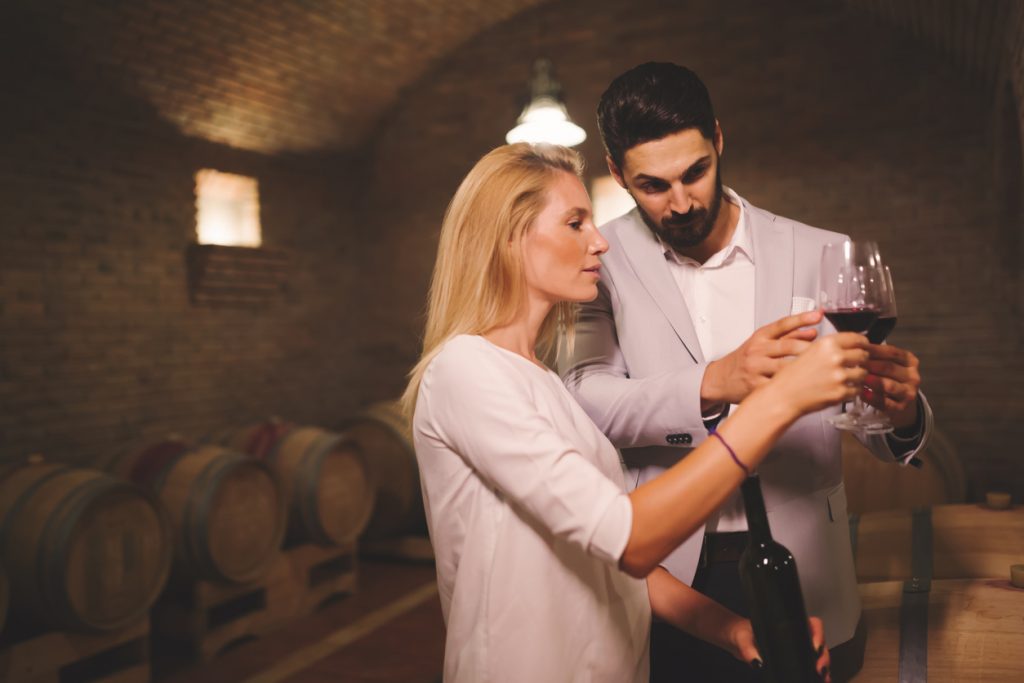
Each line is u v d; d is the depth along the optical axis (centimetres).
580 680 115
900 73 543
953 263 532
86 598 336
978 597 159
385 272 709
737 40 585
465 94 670
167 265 551
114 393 514
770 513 140
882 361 110
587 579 116
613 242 160
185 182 564
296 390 657
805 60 567
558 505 100
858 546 201
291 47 550
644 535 95
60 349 482
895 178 546
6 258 454
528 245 121
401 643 396
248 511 409
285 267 633
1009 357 518
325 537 455
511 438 105
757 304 146
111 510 348
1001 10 335
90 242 500
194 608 397
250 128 594
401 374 706
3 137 452
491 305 121
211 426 584
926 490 348
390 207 705
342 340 704
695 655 144
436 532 120
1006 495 218
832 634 139
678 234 142
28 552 328
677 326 148
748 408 95
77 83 480
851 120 557
